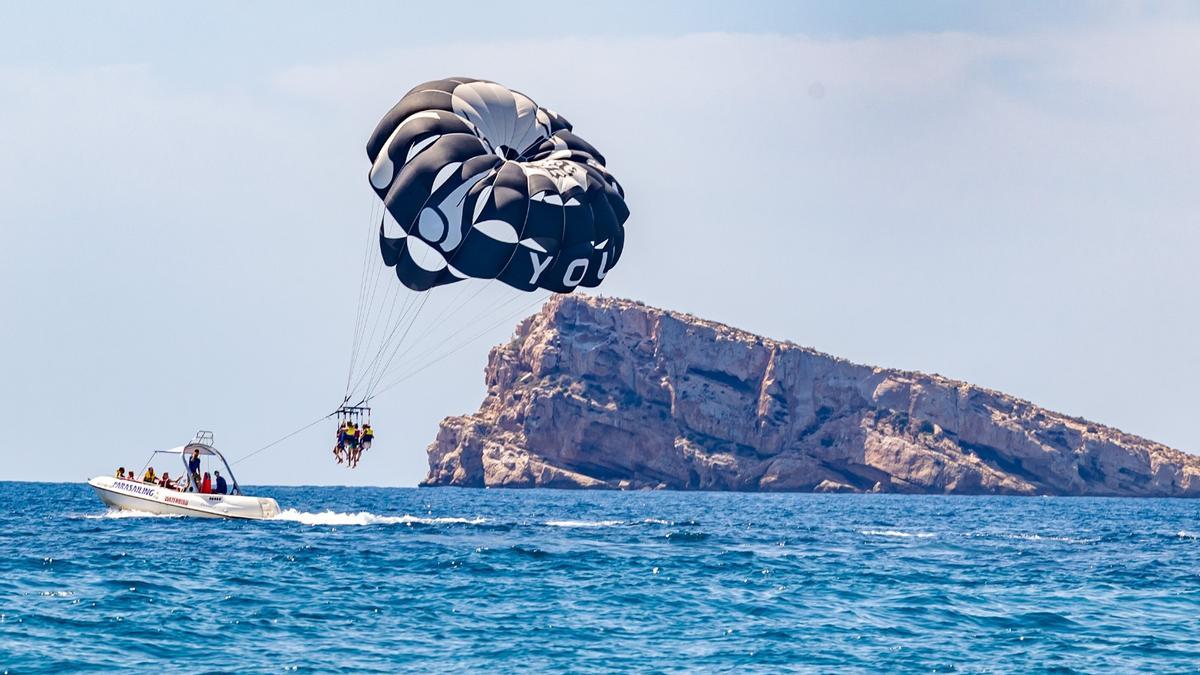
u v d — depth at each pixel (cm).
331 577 12600
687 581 13075
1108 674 8712
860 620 10669
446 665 8562
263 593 11362
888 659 9056
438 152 15588
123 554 14250
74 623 9575
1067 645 9700
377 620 10131
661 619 10519
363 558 14375
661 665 8688
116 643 8919
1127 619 11031
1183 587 13562
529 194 15475
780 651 9231
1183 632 10388
